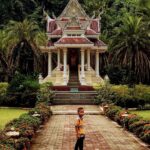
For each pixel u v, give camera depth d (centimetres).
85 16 5312
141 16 5206
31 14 7950
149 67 4969
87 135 2195
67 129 2438
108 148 1789
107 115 3219
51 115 3384
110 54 5241
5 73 5800
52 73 5256
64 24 5169
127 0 7581
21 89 4209
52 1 8206
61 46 4934
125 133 2273
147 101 4125
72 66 5375
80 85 4966
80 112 1521
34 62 5834
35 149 1753
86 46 4950
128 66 5169
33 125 2091
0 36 5931
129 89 4300
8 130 1698
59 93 4488
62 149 1755
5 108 4100
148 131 1944
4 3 7806
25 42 5791
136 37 4891
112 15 7575
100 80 5162
